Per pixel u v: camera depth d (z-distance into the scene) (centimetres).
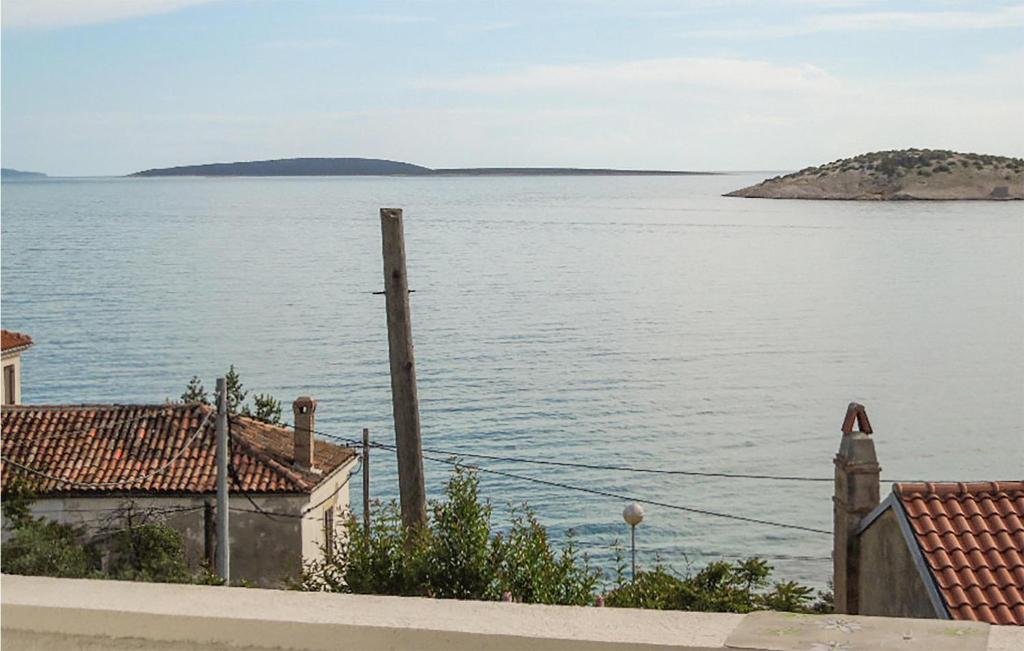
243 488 2969
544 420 9444
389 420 9069
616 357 12500
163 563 2708
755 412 10100
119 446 3086
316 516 3081
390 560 1446
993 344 13925
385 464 7706
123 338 13038
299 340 12975
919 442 9294
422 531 1461
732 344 13600
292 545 2970
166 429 3148
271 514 2972
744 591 1897
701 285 19500
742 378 11575
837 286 19500
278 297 16812
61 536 2400
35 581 330
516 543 1460
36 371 11200
